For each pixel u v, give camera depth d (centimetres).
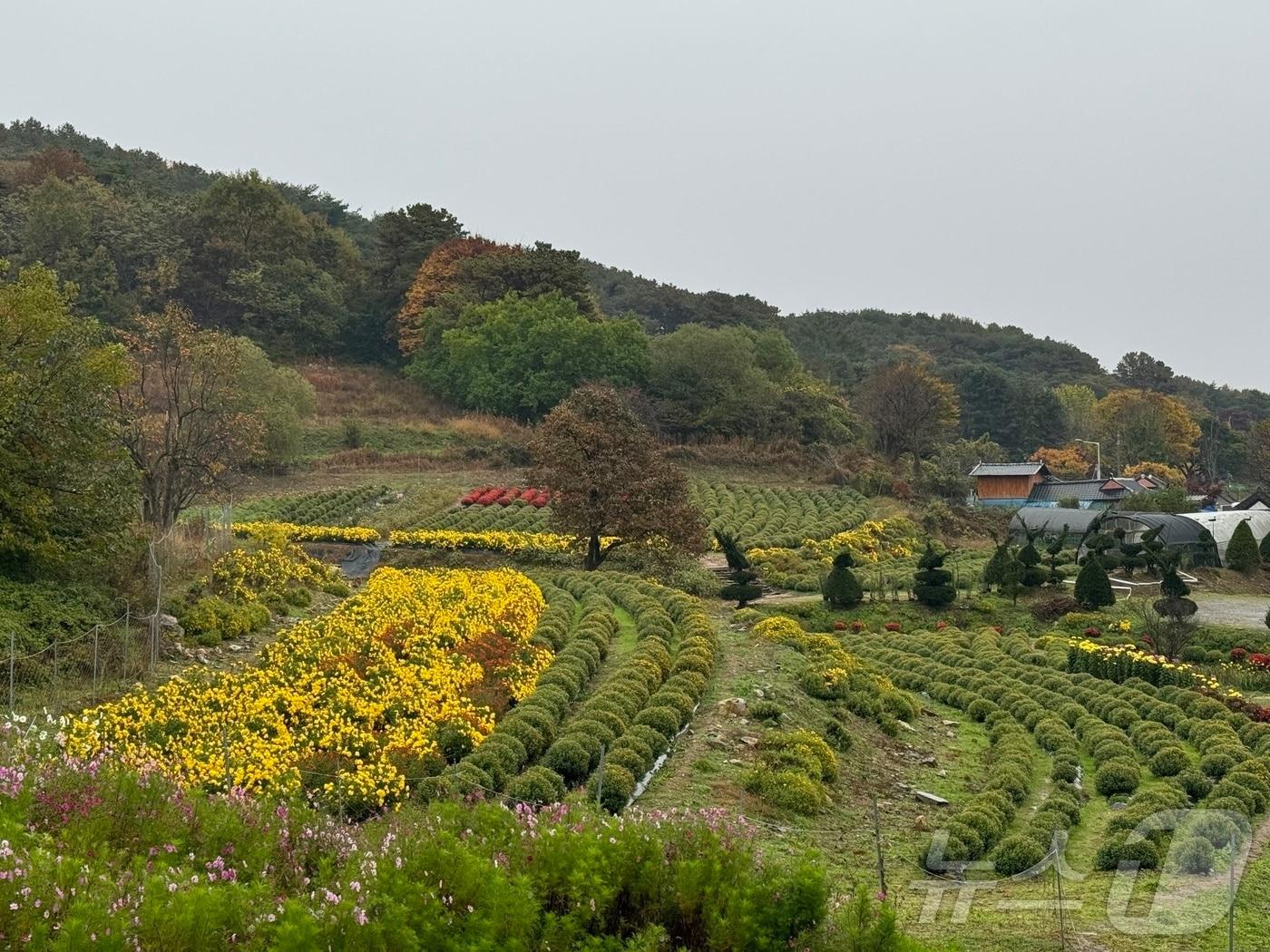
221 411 4356
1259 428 12475
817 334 18088
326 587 3838
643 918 964
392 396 9306
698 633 3200
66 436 2636
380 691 2192
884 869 1722
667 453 8056
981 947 1341
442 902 884
